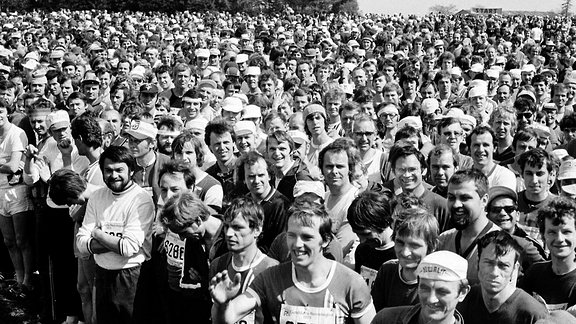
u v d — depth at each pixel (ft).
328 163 22.16
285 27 115.65
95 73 46.39
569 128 32.24
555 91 39.34
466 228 18.28
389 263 16.98
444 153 23.21
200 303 19.95
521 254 16.66
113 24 126.52
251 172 20.89
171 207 18.98
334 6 237.45
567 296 16.56
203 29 107.55
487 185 18.49
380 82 44.47
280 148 25.58
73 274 26.32
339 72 52.75
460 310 15.42
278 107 38.47
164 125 28.94
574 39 90.74
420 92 44.65
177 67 42.65
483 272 14.90
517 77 46.21
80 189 22.93
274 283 15.92
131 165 21.99
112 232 21.84
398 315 14.80
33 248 30.19
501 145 30.32
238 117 33.63
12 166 29.30
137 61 59.26
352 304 15.48
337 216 22.02
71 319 26.53
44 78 45.14
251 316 16.02
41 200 27.02
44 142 30.12
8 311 28.43
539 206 22.63
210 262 19.07
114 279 21.91
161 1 208.54
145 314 21.71
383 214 17.63
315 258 15.47
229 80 47.39
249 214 17.29
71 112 37.14
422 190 21.98
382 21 129.49
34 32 94.17
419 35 90.22
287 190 25.16
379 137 32.35
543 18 133.69
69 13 161.17
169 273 20.30
